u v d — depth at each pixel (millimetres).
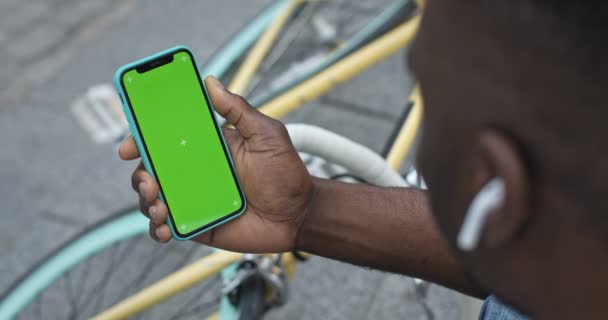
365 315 2113
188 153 978
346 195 1004
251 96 2479
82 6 3652
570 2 383
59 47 3416
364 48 1988
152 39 3320
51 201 2680
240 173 975
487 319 998
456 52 449
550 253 441
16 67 3350
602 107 383
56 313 2254
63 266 1789
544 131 407
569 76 389
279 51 2658
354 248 1010
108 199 2645
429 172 516
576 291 443
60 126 2979
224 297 1511
